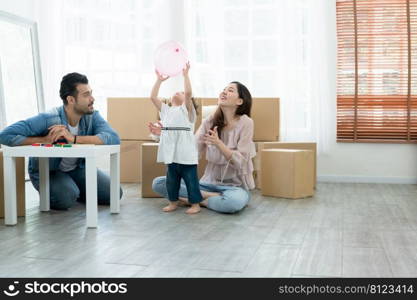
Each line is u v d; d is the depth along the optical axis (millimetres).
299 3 5668
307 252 2568
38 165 3807
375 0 5711
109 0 6055
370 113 5793
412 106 5734
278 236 2936
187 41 5863
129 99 5520
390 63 5742
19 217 3512
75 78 3570
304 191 4508
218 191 3900
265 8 5836
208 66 5867
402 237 2928
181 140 3625
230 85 3963
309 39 5688
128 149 5539
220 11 5848
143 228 3146
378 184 5613
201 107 4934
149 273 2201
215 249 2623
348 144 5855
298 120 5758
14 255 2496
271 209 3879
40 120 3520
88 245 2697
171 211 3770
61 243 2744
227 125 4031
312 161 4586
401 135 5746
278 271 2234
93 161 3143
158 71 3676
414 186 5438
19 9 5926
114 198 3666
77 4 6086
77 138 3525
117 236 2924
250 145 3982
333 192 4891
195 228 3152
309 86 5707
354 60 5789
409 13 5656
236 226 3223
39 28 6086
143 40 6016
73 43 6117
